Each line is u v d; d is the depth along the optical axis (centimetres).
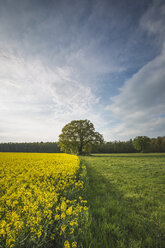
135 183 716
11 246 189
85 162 1639
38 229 218
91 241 239
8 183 500
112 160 1947
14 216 243
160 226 321
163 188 630
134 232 301
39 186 465
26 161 1272
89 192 538
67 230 246
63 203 292
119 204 445
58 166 841
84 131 3997
